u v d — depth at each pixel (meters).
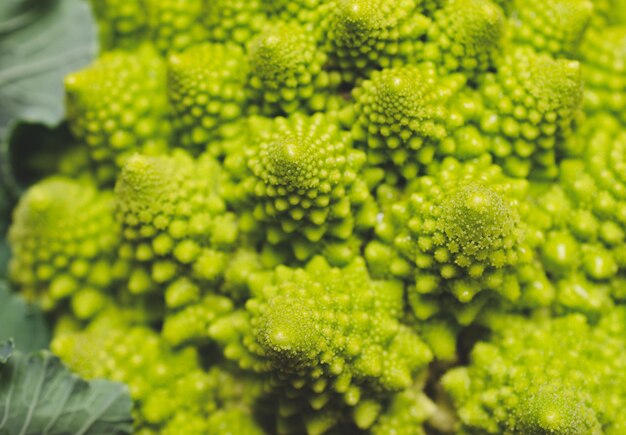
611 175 0.28
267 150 0.27
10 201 0.33
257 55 0.28
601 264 0.28
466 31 0.28
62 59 0.32
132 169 0.27
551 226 0.28
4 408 0.28
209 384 0.29
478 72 0.29
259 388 0.28
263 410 0.29
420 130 0.27
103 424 0.28
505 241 0.26
